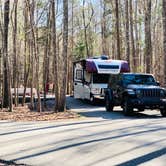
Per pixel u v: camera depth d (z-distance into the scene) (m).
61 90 22.41
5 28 25.38
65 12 21.70
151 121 17.69
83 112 23.12
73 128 15.30
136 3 47.34
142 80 21.84
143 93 20.20
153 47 53.28
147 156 9.84
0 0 28.59
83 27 55.78
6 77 26.58
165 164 9.03
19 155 10.38
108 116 20.59
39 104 23.06
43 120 18.69
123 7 46.72
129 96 20.39
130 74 22.23
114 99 22.75
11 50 33.44
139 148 10.85
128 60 33.81
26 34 29.38
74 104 29.78
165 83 26.20
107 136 13.00
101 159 9.66
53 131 14.54
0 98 29.47
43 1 29.34
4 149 11.20
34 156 10.21
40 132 14.34
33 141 12.38
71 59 51.78
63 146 11.39
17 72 32.19
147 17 31.83
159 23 53.34
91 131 14.32
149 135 13.05
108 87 24.12
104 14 50.88
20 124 17.08
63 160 9.70
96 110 24.62
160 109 20.55
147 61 30.97
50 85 47.34
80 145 11.47
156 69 52.75
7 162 9.71
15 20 27.70
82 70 30.77
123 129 14.73
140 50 53.97
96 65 29.16
